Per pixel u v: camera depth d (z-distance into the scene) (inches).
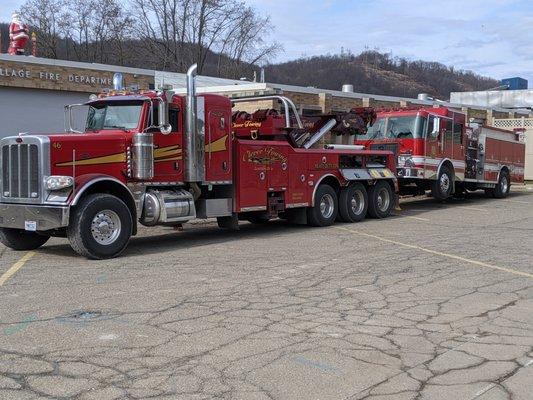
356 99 1027.3
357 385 175.6
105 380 177.5
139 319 239.9
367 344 211.6
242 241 466.3
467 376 183.3
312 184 550.6
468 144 832.3
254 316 245.4
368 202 624.4
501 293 288.2
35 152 370.6
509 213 679.7
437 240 464.8
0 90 728.3
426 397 168.1
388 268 349.4
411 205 799.7
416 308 260.1
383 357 198.8
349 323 236.8
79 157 380.2
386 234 503.5
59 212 365.1
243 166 483.5
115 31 1760.6
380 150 677.3
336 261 372.5
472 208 749.3
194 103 441.7
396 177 660.1
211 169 458.3
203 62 1836.9
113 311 252.1
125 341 212.5
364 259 379.6
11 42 799.7
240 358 196.4
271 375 182.2
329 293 286.4
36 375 181.0
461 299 276.4
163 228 557.3
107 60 1759.4
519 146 979.9
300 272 337.1
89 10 1744.6
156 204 415.5
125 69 826.8
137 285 302.2
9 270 345.1
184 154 442.0
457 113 779.4
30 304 263.9
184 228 559.5
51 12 1704.0
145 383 175.5
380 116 738.8
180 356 197.9
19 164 380.5
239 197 481.4
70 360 193.6
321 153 560.1
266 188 505.4
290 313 250.4
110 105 425.4
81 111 446.9
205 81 979.3
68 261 374.6
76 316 244.5
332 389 172.6
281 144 518.9
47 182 367.9
